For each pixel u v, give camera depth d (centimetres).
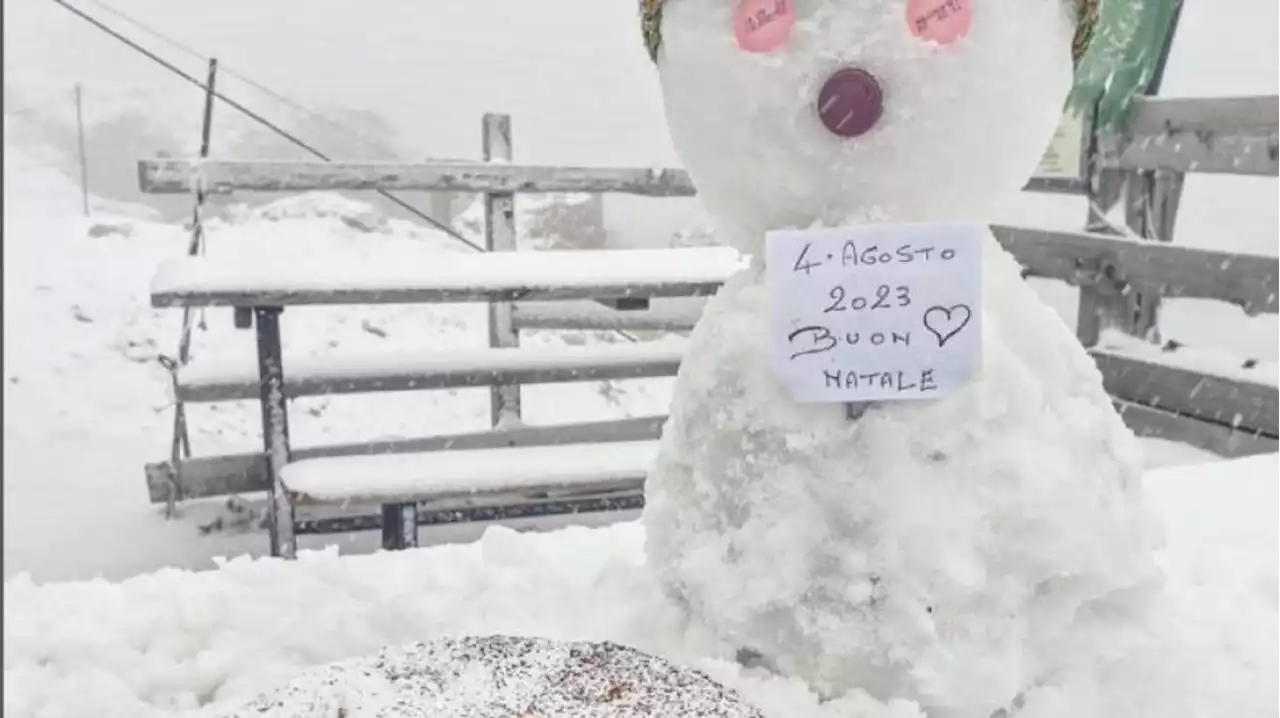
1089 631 99
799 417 93
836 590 92
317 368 283
